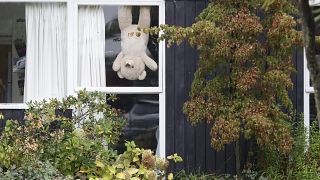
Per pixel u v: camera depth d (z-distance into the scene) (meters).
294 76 33.38
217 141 29.05
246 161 32.78
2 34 33.81
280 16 28.09
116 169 29.48
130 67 33.72
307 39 16.44
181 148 33.41
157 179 30.27
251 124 28.31
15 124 29.47
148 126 33.59
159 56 33.59
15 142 28.33
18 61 33.84
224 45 28.17
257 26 28.44
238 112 29.00
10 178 27.06
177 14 33.59
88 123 30.00
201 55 29.33
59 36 33.94
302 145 31.17
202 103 29.48
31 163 27.77
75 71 33.78
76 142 29.14
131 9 33.91
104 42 33.91
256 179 31.22
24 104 33.59
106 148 32.09
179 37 28.36
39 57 33.88
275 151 31.16
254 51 28.67
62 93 33.88
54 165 28.88
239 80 28.61
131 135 33.56
